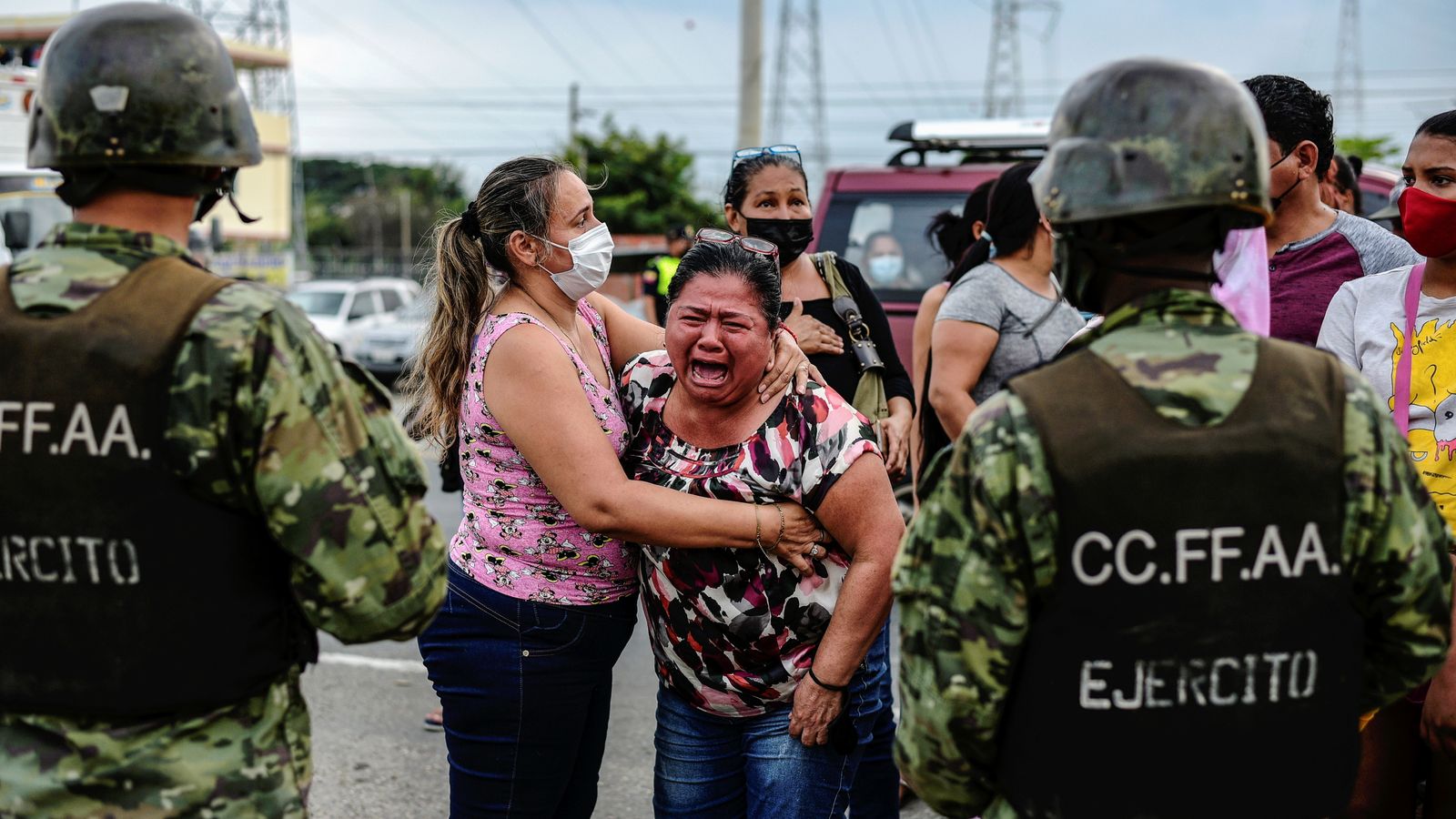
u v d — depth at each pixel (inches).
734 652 92.0
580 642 96.7
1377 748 102.7
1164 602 58.8
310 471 65.1
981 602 60.9
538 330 93.3
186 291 65.1
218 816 65.2
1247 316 95.2
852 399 122.0
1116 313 63.7
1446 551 62.8
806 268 125.3
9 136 334.0
